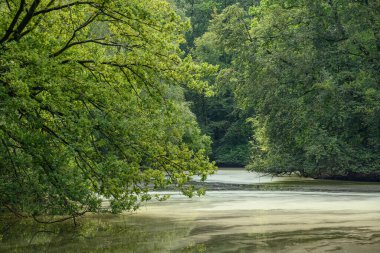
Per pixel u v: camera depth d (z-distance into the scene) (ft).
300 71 98.32
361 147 101.71
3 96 27.73
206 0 222.28
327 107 96.27
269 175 125.29
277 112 100.94
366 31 101.14
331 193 68.95
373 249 25.03
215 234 31.17
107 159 34.60
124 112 36.94
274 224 35.73
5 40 34.83
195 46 216.33
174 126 40.45
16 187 35.88
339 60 100.27
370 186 84.38
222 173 142.00
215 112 214.48
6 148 33.17
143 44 38.65
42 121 32.04
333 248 25.39
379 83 98.22
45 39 34.81
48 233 33.40
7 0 35.68
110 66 39.40
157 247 26.73
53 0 36.91
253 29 110.63
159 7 37.96
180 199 60.08
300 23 107.76
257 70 104.32
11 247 27.89
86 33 40.19
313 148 94.53
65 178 32.94
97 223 38.52
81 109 36.22
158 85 39.42
